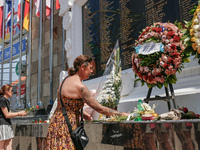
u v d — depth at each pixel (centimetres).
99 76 569
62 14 706
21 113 453
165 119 180
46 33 921
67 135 191
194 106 255
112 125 219
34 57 982
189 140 150
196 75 296
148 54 224
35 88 940
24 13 974
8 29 1133
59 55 820
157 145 171
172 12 391
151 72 227
